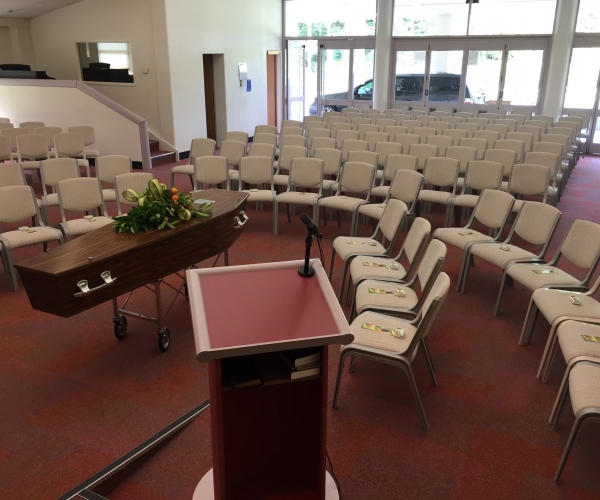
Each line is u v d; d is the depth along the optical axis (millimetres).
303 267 2145
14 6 9695
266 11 12852
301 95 14281
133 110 10453
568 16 10945
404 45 12867
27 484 2428
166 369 3355
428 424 2836
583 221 3699
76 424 2832
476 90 12531
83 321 3953
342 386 3178
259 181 6352
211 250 4035
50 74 11047
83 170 9039
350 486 2416
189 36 10195
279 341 1652
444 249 3107
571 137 8844
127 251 3141
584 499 2357
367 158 6395
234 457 2127
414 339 2664
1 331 3801
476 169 5883
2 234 4535
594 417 2273
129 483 2447
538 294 3412
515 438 2744
